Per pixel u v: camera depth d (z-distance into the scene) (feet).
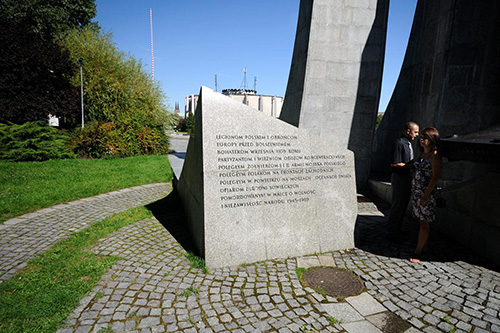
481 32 18.67
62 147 40.65
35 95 49.98
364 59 26.45
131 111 65.62
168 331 8.02
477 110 19.33
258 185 12.48
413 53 26.03
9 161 34.71
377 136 32.37
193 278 10.89
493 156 10.28
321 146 13.56
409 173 14.25
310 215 13.38
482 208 13.12
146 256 12.59
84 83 66.08
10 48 47.88
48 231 15.39
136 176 30.04
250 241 12.33
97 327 8.07
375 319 8.78
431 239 15.07
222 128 12.03
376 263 12.48
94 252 12.82
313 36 25.55
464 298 9.86
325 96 26.53
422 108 23.03
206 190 11.70
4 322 8.07
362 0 25.71
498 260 12.14
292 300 9.67
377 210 21.02
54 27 82.02
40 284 9.98
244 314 8.87
